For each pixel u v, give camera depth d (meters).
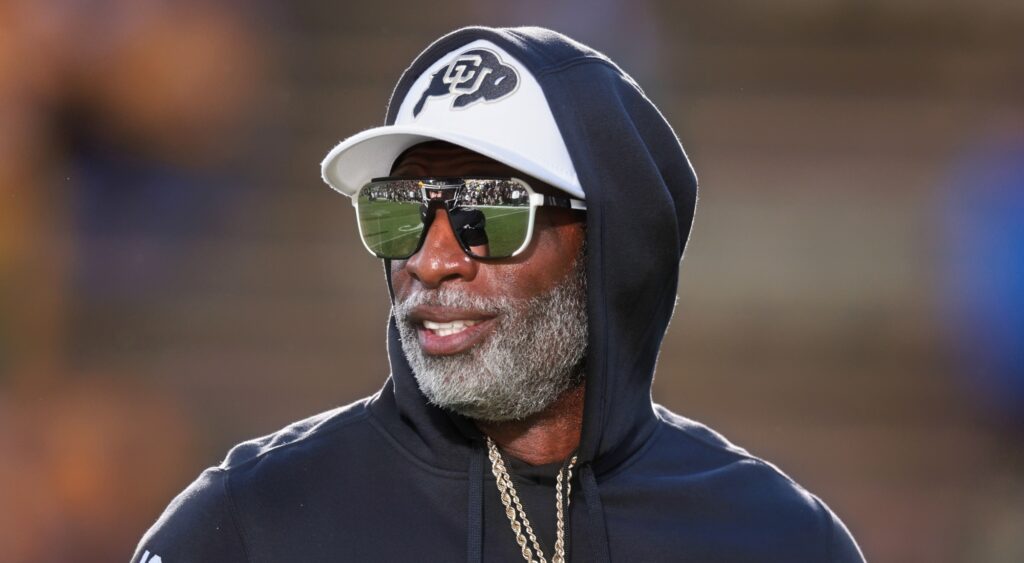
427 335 7.41
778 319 23.64
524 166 7.33
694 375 23.34
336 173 7.99
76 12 23.41
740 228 23.91
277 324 23.88
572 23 23.72
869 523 21.97
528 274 7.47
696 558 7.91
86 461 22.25
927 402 23.12
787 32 24.25
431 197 7.36
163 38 23.72
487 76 7.61
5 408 22.47
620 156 7.66
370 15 24.42
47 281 23.27
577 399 7.97
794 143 24.14
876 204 23.92
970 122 24.06
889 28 24.19
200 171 24.09
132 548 21.50
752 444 22.91
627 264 7.74
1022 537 21.70
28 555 21.08
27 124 23.25
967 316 23.47
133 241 23.78
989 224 23.70
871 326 23.48
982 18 24.11
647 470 8.27
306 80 24.27
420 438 7.75
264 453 7.69
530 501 7.79
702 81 24.09
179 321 23.67
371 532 7.44
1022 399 22.83
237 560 7.22
